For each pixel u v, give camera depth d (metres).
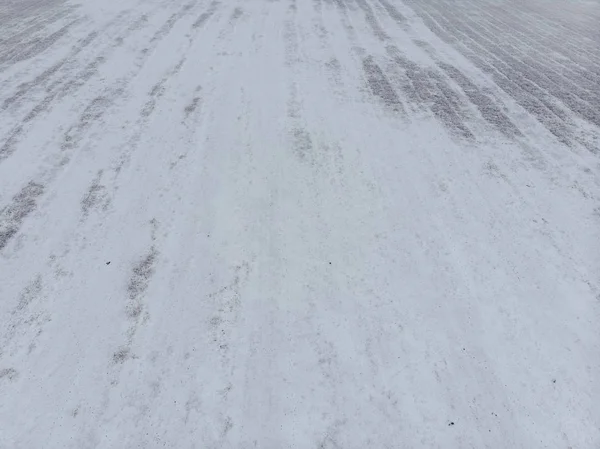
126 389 3.25
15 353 3.42
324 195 4.82
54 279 3.94
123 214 4.53
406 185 4.96
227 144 5.45
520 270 4.10
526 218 4.60
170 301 3.81
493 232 4.45
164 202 4.67
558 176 5.12
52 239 4.27
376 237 4.38
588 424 3.13
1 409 3.10
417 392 3.29
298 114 6.04
